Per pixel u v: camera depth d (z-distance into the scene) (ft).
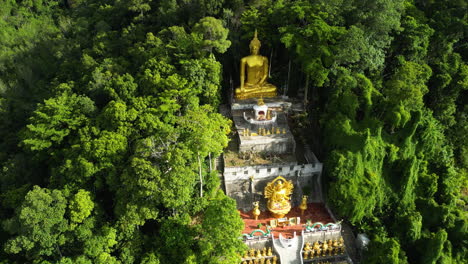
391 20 167.22
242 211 154.81
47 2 335.06
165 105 148.56
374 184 149.38
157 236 138.00
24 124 202.39
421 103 163.94
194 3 204.74
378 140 158.61
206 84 167.53
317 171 158.20
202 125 136.26
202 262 128.06
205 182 146.92
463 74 186.09
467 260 157.07
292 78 192.03
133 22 234.58
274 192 146.82
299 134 174.09
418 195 170.19
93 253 125.49
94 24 260.01
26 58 252.01
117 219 136.46
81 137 143.95
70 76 211.82
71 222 125.08
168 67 172.35
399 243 151.53
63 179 137.59
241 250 123.34
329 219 151.64
